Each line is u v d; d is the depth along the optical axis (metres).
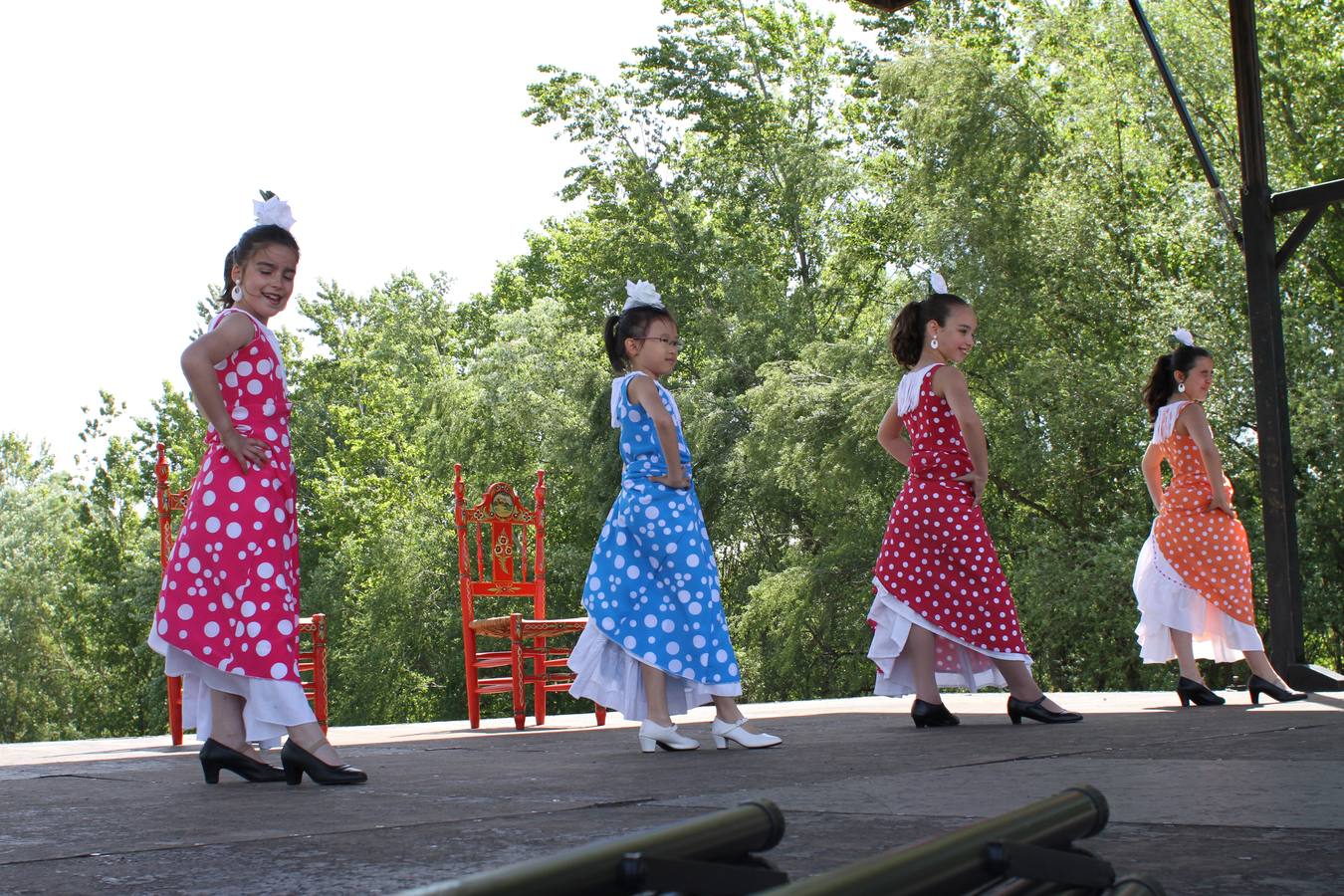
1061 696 6.93
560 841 1.96
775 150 24.91
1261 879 1.48
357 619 28.33
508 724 7.02
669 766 3.43
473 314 37.75
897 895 0.63
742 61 25.81
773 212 25.36
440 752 4.45
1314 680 6.42
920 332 4.93
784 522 24.06
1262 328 6.69
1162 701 6.14
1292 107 17.20
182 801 2.86
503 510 6.93
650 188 25.62
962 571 4.71
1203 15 17.47
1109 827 1.93
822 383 20.53
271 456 3.35
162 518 6.30
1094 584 16.14
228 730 3.39
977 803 2.27
